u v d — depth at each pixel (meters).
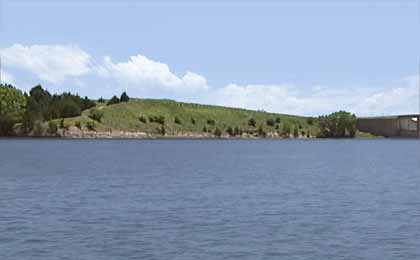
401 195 55.91
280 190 61.00
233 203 48.94
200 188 62.84
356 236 33.56
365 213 42.94
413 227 36.53
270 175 84.50
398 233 34.44
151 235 33.69
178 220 39.22
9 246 30.56
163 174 84.88
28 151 167.62
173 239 32.50
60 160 123.56
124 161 122.94
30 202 48.78
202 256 28.61
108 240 32.16
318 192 58.78
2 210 43.78
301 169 99.81
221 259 28.08
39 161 119.06
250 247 30.58
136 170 94.12
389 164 117.25
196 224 37.56
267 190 60.88
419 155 161.25
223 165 111.38
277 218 40.28
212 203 48.81
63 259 27.83
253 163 119.31
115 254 28.86
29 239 32.34
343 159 138.38
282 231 35.09
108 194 55.69
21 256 28.41
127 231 34.91
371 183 70.69
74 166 103.56
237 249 30.11
